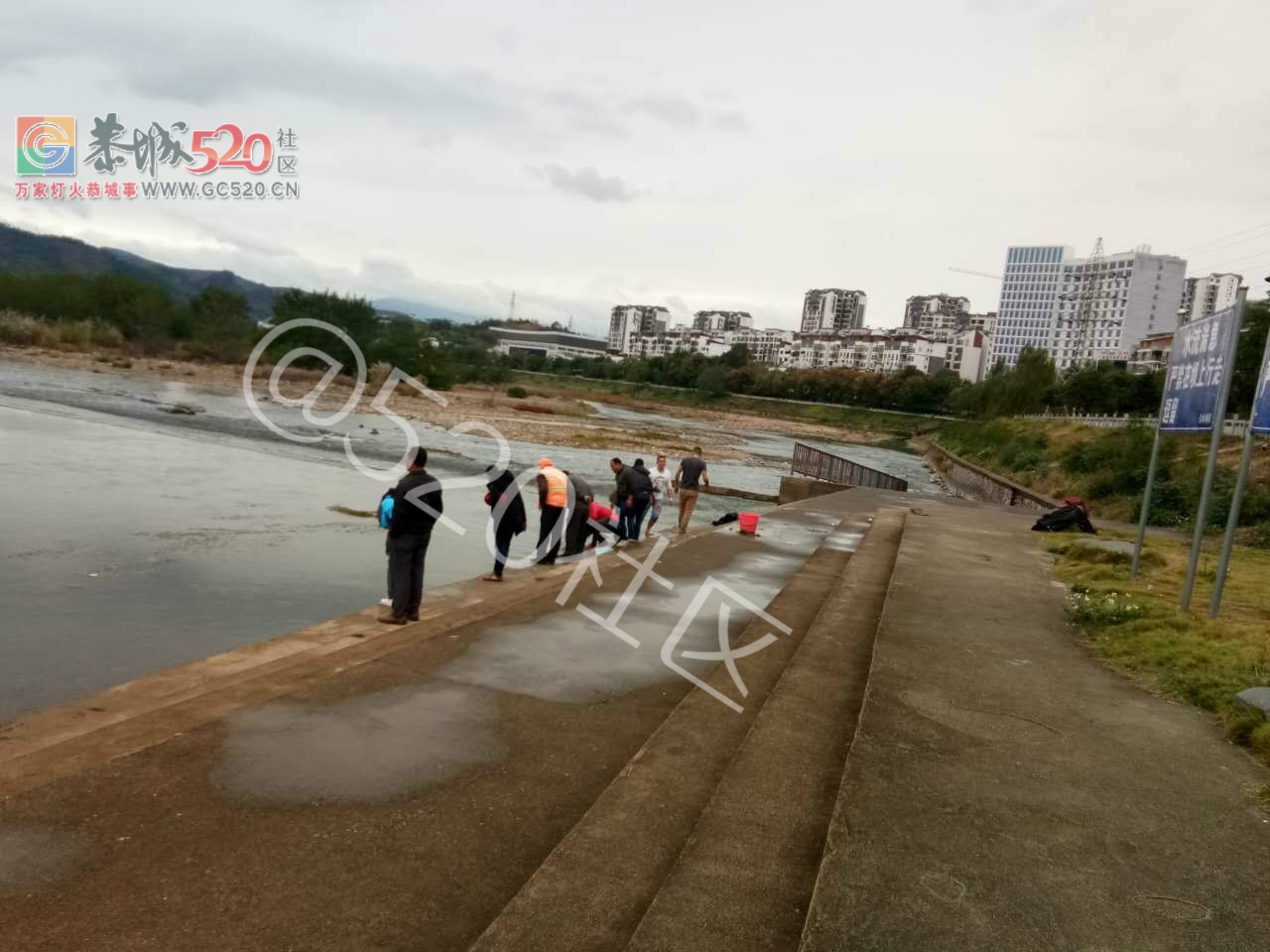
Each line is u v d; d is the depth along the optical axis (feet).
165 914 10.90
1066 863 12.12
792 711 18.93
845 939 9.92
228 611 33.24
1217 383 32.60
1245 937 10.46
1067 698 20.30
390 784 15.17
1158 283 615.98
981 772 15.34
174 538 45.68
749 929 10.55
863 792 14.05
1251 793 15.08
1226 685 20.77
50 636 28.43
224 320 264.11
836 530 57.57
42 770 14.79
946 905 10.76
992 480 140.26
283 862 12.38
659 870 12.50
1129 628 27.45
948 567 40.09
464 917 11.44
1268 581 41.60
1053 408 287.89
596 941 10.57
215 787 14.51
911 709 18.60
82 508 51.75
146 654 27.48
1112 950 10.01
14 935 10.23
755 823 13.43
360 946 10.62
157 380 187.52
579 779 16.12
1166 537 66.33
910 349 593.83
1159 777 15.61
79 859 12.02
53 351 222.07
